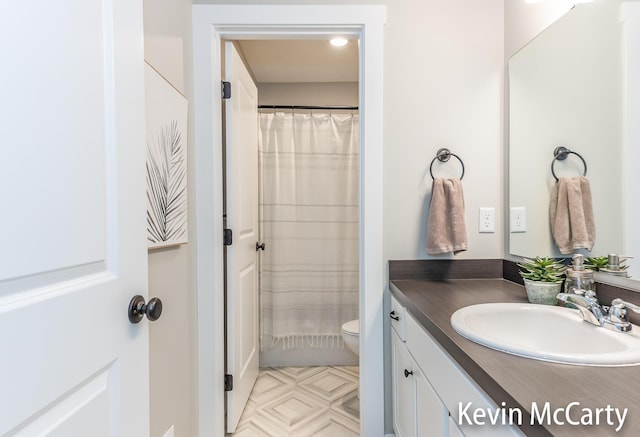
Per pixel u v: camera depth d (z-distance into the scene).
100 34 0.68
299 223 2.52
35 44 0.52
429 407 1.00
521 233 1.42
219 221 1.57
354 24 1.51
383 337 1.54
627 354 0.67
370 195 1.53
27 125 0.51
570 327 0.93
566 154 1.16
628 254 0.92
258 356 2.38
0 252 0.47
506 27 1.52
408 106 1.55
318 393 2.14
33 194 0.52
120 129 0.74
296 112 2.60
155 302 0.81
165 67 1.19
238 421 1.81
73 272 0.61
